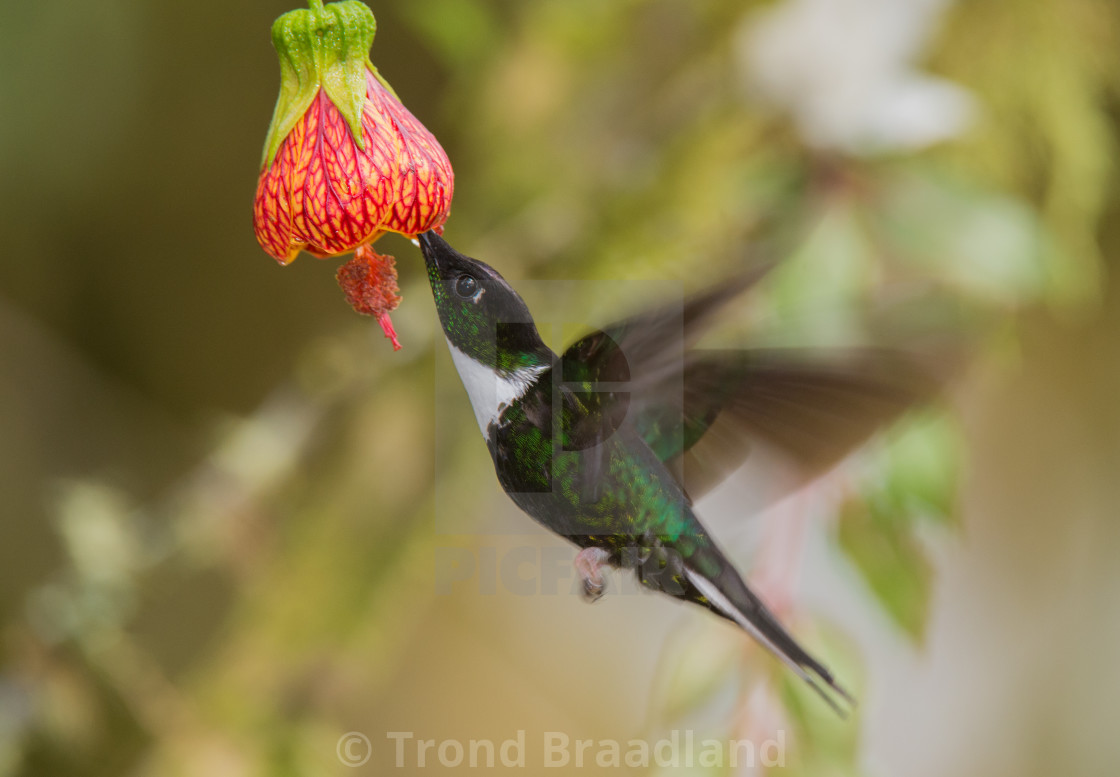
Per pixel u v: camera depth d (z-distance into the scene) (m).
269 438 2.36
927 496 2.22
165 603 2.92
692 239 2.32
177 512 2.35
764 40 2.29
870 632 2.37
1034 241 2.26
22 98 2.66
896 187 2.27
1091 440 2.78
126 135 2.86
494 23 2.38
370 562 2.36
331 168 2.14
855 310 2.18
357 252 2.15
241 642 2.36
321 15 2.14
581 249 2.33
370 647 2.36
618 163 2.34
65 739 2.34
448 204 2.14
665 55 2.34
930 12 2.28
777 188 2.28
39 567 2.90
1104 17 2.33
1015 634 2.82
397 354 2.34
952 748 2.69
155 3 2.81
